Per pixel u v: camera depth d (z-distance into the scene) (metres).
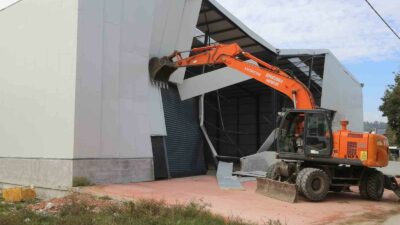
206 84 25.12
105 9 19.08
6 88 21.66
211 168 26.67
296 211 12.77
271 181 15.53
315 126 15.67
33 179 19.34
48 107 18.92
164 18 22.72
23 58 20.75
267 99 39.62
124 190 16.31
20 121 20.53
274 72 18.12
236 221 10.26
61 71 18.44
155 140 21.91
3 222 10.30
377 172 16.36
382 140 15.92
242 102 41.28
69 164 17.59
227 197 14.98
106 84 19.02
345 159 15.46
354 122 35.50
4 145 21.41
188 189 17.05
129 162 19.75
